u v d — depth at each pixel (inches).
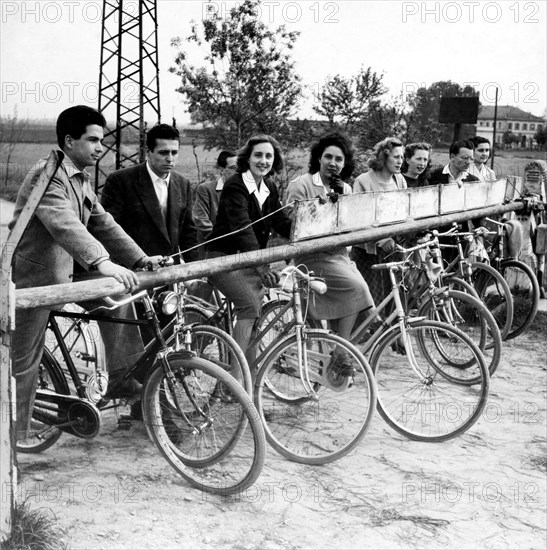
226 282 163.3
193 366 137.4
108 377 147.2
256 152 170.6
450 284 221.1
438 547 129.7
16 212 129.3
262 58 569.3
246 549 123.1
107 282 128.7
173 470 147.6
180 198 178.7
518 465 165.0
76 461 149.1
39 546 113.0
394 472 157.5
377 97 569.6
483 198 258.5
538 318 279.1
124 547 119.2
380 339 179.0
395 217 210.1
